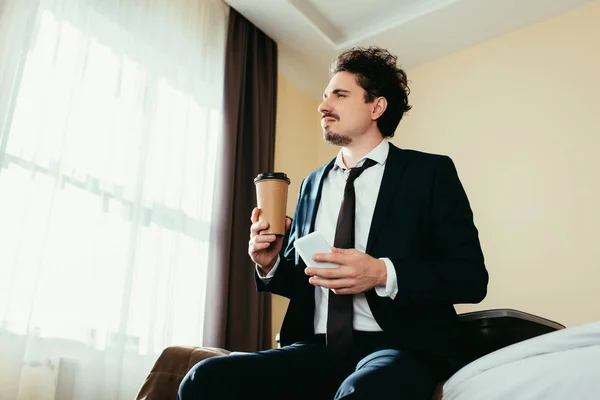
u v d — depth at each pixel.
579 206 2.24
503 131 2.59
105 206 1.84
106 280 1.81
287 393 0.88
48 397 1.57
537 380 0.62
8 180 1.60
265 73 2.85
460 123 2.76
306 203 1.21
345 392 0.67
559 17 2.58
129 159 1.98
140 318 1.92
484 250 2.45
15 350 1.51
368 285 0.87
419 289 0.86
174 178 2.20
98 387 1.71
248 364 0.86
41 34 1.76
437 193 1.03
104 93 1.94
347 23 2.87
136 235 1.93
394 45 2.91
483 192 2.55
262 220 0.97
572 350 0.63
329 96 1.22
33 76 1.71
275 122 2.85
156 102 2.15
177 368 1.17
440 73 2.94
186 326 2.12
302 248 0.87
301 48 2.99
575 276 2.17
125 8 2.10
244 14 2.74
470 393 0.68
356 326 0.96
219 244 2.29
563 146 2.37
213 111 2.50
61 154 1.73
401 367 0.77
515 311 1.14
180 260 2.16
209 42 2.55
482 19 2.65
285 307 2.85
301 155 3.25
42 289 1.63
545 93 2.51
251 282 2.38
